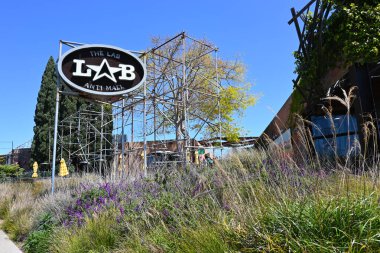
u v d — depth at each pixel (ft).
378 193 9.16
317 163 12.25
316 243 7.93
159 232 13.58
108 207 19.29
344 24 21.94
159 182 20.92
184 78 51.39
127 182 23.99
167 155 44.29
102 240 15.81
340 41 22.75
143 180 22.61
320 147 22.81
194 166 21.40
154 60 68.13
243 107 82.79
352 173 10.43
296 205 9.37
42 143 100.32
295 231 8.63
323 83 25.23
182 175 20.25
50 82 105.29
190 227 12.09
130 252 13.46
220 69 82.02
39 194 39.11
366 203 8.59
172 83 59.88
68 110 97.81
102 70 36.58
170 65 63.00
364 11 20.77
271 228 9.12
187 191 16.31
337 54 23.43
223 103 78.84
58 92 35.47
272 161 14.29
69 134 89.25
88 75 35.86
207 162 22.77
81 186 26.96
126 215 16.96
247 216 10.30
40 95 104.42
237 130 79.36
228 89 79.56
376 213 8.28
